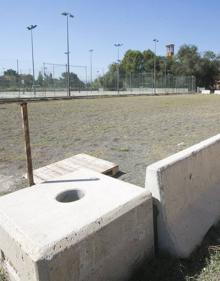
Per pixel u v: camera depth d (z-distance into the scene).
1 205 2.34
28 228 1.98
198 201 3.12
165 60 71.06
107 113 15.74
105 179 2.85
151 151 6.62
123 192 2.51
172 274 2.39
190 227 2.81
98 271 2.04
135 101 27.22
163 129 9.96
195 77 63.12
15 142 7.71
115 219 2.16
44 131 9.59
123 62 75.75
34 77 34.69
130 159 5.94
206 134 8.82
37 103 23.73
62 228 1.96
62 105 21.61
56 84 37.38
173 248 2.55
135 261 2.38
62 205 2.30
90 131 9.57
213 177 3.53
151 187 2.59
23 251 1.82
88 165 4.84
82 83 43.31
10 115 14.51
